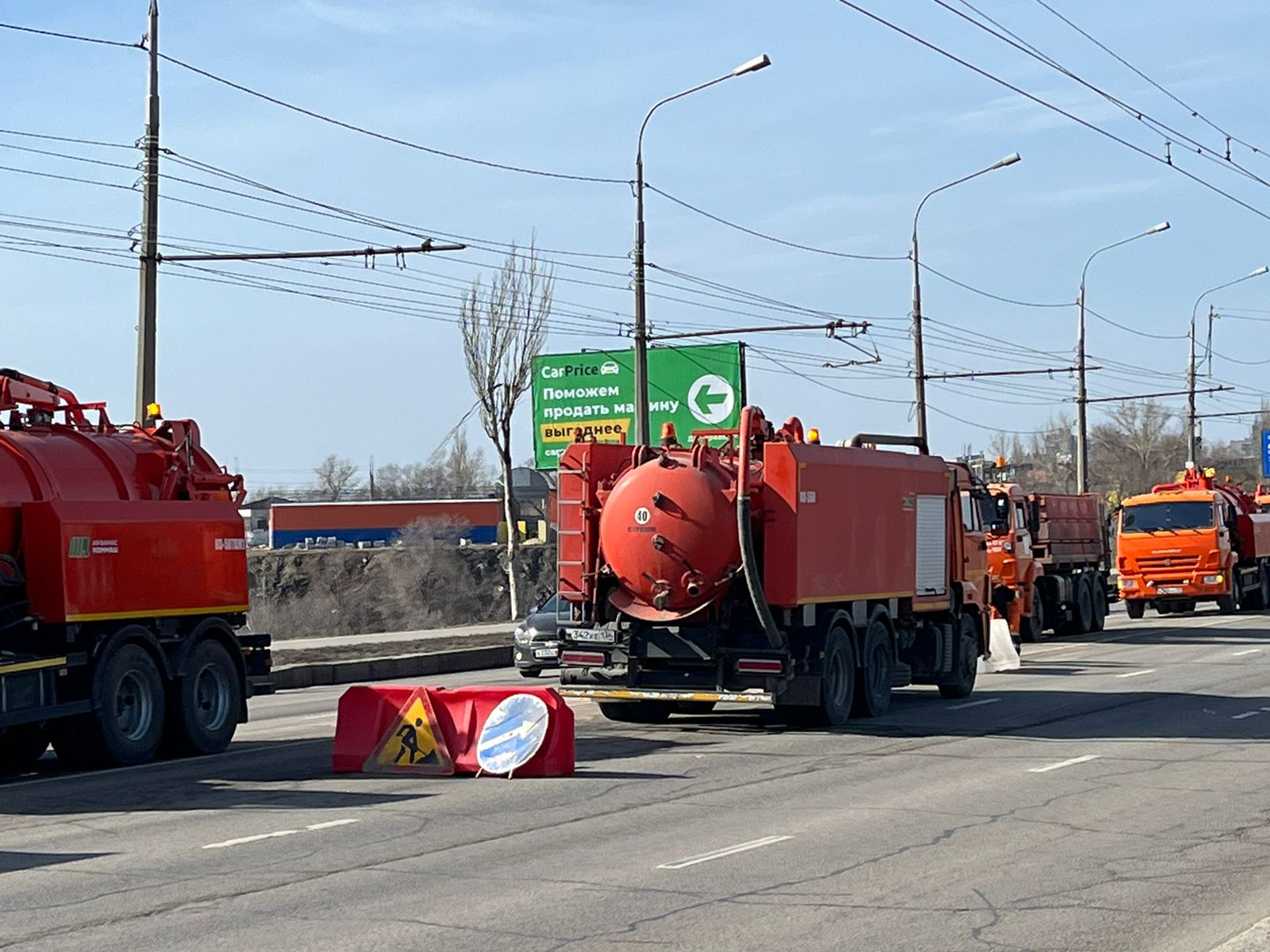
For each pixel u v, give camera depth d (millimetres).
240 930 8172
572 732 14188
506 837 10883
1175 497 41938
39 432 16156
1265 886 9148
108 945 7875
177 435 17344
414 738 14367
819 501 17453
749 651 17094
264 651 17562
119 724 15375
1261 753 15180
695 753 15547
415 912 8539
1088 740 16328
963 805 12117
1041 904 8695
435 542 77312
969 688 21594
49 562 14828
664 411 41781
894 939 7891
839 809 11953
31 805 12812
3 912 8672
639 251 31547
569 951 7688
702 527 17125
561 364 42375
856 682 18469
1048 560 33594
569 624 17750
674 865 9828
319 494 129500
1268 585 45688
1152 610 49188
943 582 20750
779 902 8750
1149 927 8156
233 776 14461
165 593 16031
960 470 23156
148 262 24031
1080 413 49406
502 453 42219
